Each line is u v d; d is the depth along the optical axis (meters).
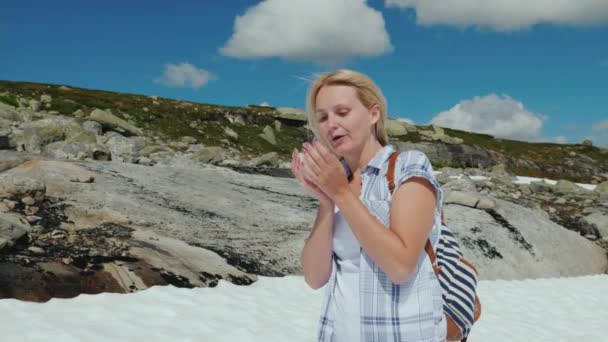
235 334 4.61
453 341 1.64
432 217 1.51
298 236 8.16
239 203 9.49
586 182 49.44
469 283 1.61
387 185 1.59
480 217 10.09
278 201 10.08
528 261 9.30
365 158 1.73
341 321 1.62
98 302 4.82
